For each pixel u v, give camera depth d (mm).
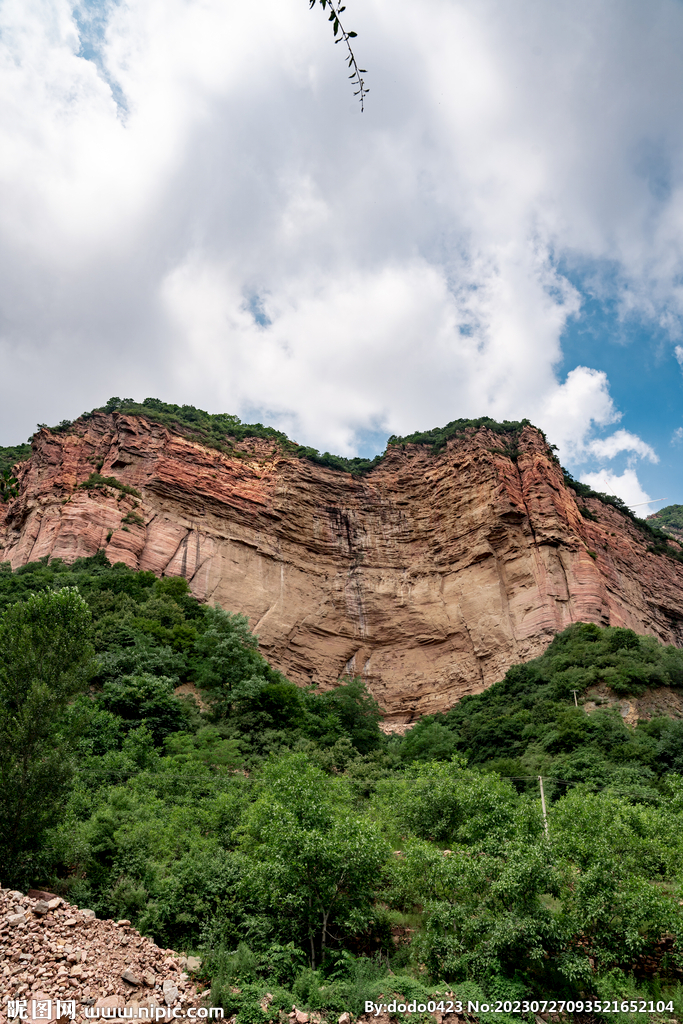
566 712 43188
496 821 21812
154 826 20578
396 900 19016
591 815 21438
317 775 27641
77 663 20141
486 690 55906
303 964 16031
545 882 16875
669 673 47500
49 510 63969
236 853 19766
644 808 24984
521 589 65125
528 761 39719
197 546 66062
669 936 17141
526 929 15914
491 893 17250
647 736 39438
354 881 17562
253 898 17656
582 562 65125
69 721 19969
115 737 29828
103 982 13750
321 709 46312
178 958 15320
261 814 20203
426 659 66500
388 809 26422
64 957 14102
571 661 51125
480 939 16406
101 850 18609
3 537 66938
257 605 65938
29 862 17094
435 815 23938
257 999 14328
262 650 63000
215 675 41469
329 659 67062
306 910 17203
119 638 41375
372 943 17656
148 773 26406
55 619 20359
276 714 41438
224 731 36719
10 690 19125
